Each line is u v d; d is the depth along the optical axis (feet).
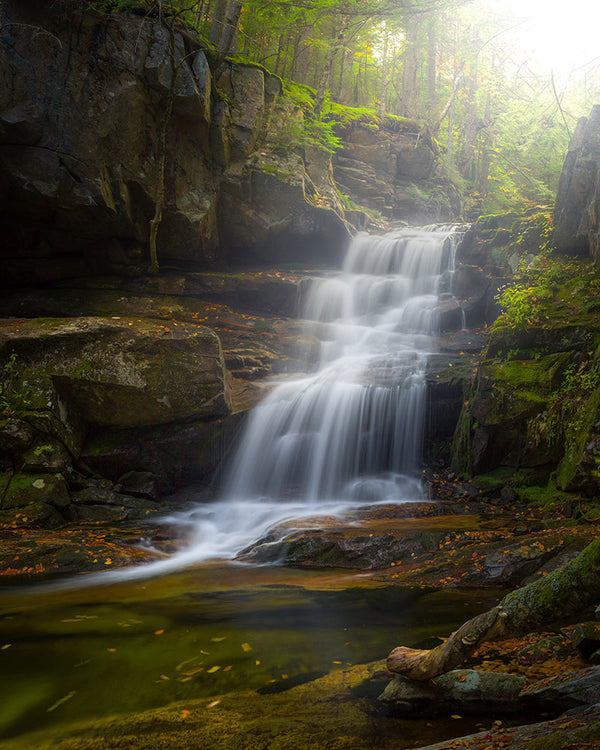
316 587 16.61
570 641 10.82
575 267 31.68
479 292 40.50
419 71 88.28
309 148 47.98
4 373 26.35
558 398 25.18
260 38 53.62
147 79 35.22
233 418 29.43
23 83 32.45
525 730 6.98
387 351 37.88
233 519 25.73
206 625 13.25
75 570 18.81
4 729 8.38
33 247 37.91
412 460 31.35
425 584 16.60
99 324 28.53
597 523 18.61
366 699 9.20
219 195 41.50
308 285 42.55
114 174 35.63
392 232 52.85
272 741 7.84
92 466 27.76
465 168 73.26
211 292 41.04
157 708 9.01
